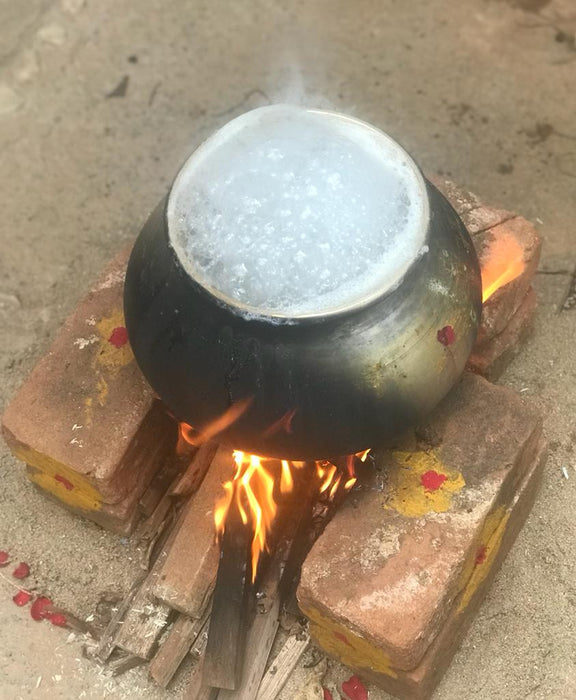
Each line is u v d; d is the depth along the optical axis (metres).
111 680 0.82
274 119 0.67
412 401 0.67
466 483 0.74
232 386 0.64
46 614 0.85
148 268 0.68
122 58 1.22
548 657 0.81
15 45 1.24
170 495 0.86
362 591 0.70
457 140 1.12
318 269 0.61
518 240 0.86
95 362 0.83
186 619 0.81
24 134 1.17
